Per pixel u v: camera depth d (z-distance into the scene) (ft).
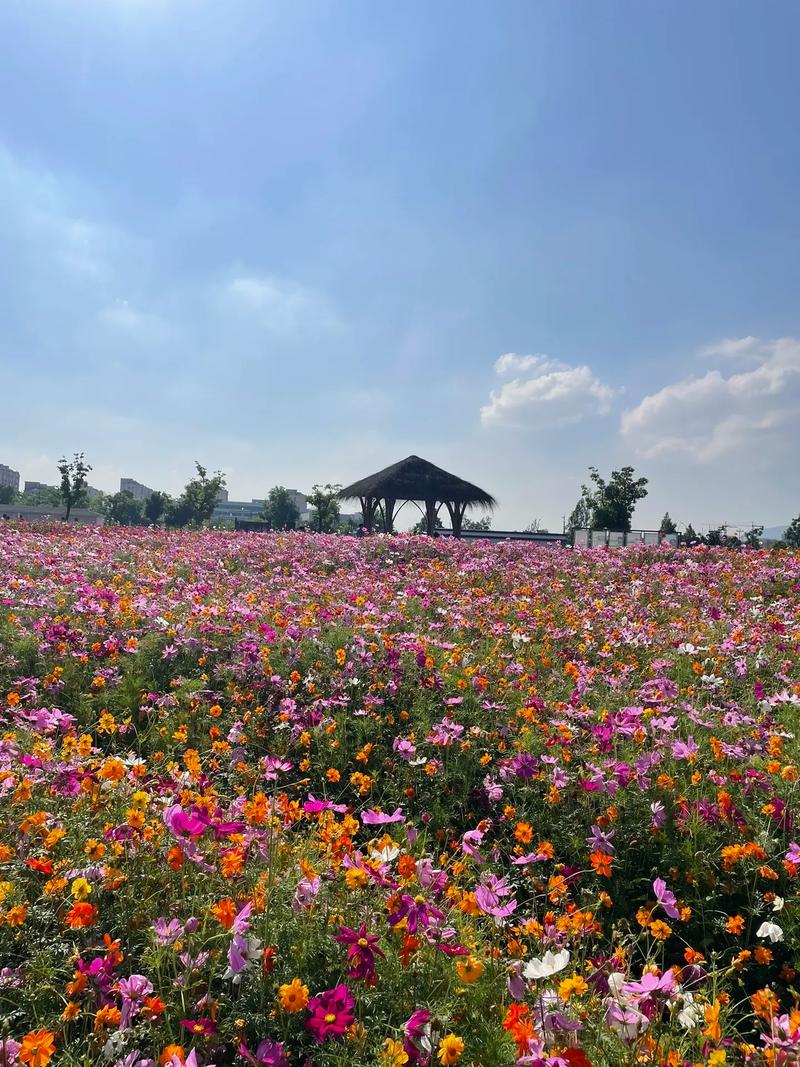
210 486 165.17
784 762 14.87
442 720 17.66
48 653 21.17
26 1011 7.82
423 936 8.49
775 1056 7.13
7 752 12.89
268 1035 7.72
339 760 16.20
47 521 93.76
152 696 18.80
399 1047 6.90
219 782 15.03
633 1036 7.32
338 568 45.80
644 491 108.06
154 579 34.55
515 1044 7.36
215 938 8.61
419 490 100.32
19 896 9.07
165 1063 6.75
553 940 9.35
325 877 9.66
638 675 21.66
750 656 22.67
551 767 14.87
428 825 13.84
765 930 10.03
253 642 21.63
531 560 47.52
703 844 12.47
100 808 11.22
